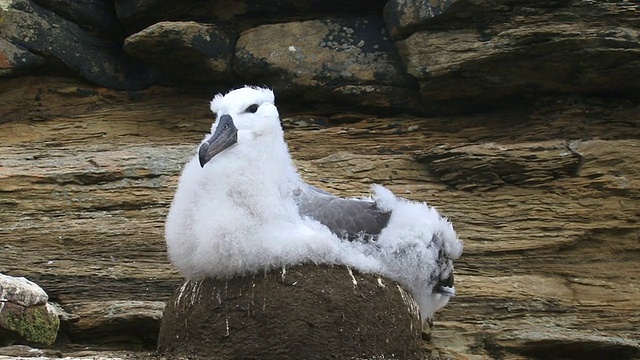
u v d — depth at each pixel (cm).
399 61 1433
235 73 1479
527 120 1434
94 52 1491
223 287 956
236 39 1477
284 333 935
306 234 955
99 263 1300
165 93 1512
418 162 1390
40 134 1459
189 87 1515
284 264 951
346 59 1439
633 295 1320
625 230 1338
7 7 1450
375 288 973
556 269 1330
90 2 1491
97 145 1435
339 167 1382
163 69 1485
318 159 1409
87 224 1321
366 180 1374
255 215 954
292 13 1493
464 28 1370
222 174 967
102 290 1287
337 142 1438
